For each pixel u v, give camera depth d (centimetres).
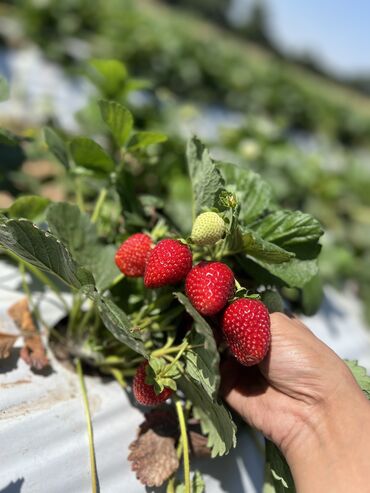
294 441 24
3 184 39
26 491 22
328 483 22
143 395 24
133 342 22
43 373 28
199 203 27
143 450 25
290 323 25
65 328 31
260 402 26
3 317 31
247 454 30
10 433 24
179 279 23
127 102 51
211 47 181
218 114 148
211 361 21
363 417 23
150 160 43
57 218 28
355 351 50
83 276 22
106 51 124
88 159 31
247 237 24
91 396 28
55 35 118
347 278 65
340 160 124
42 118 69
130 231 32
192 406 28
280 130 91
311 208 72
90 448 25
